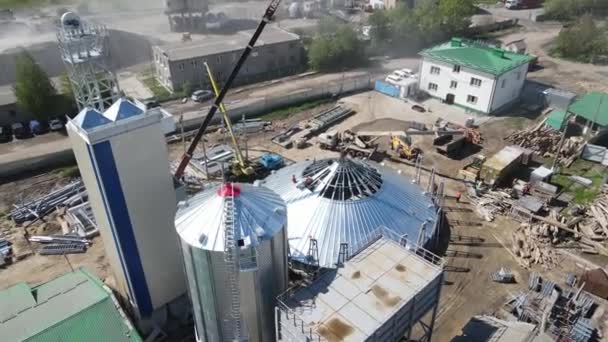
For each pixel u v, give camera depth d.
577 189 48.59
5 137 61.34
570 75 79.88
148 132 27.92
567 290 35.47
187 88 73.94
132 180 28.28
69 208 46.84
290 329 22.75
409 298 23.91
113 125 26.34
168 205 30.66
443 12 97.19
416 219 38.56
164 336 32.97
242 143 58.84
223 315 25.88
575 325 31.72
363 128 62.03
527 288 36.38
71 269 39.34
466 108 67.44
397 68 84.56
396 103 69.69
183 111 68.19
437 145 56.06
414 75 75.06
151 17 126.38
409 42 94.75
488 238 41.97
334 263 34.31
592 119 55.34
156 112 27.92
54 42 92.69
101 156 26.53
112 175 27.33
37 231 44.12
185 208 25.98
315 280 25.33
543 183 47.62
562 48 89.12
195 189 49.22
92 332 28.66
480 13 121.00
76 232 43.56
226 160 54.03
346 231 35.66
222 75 79.00
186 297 34.56
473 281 37.16
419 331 32.53
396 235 35.94
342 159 39.00
